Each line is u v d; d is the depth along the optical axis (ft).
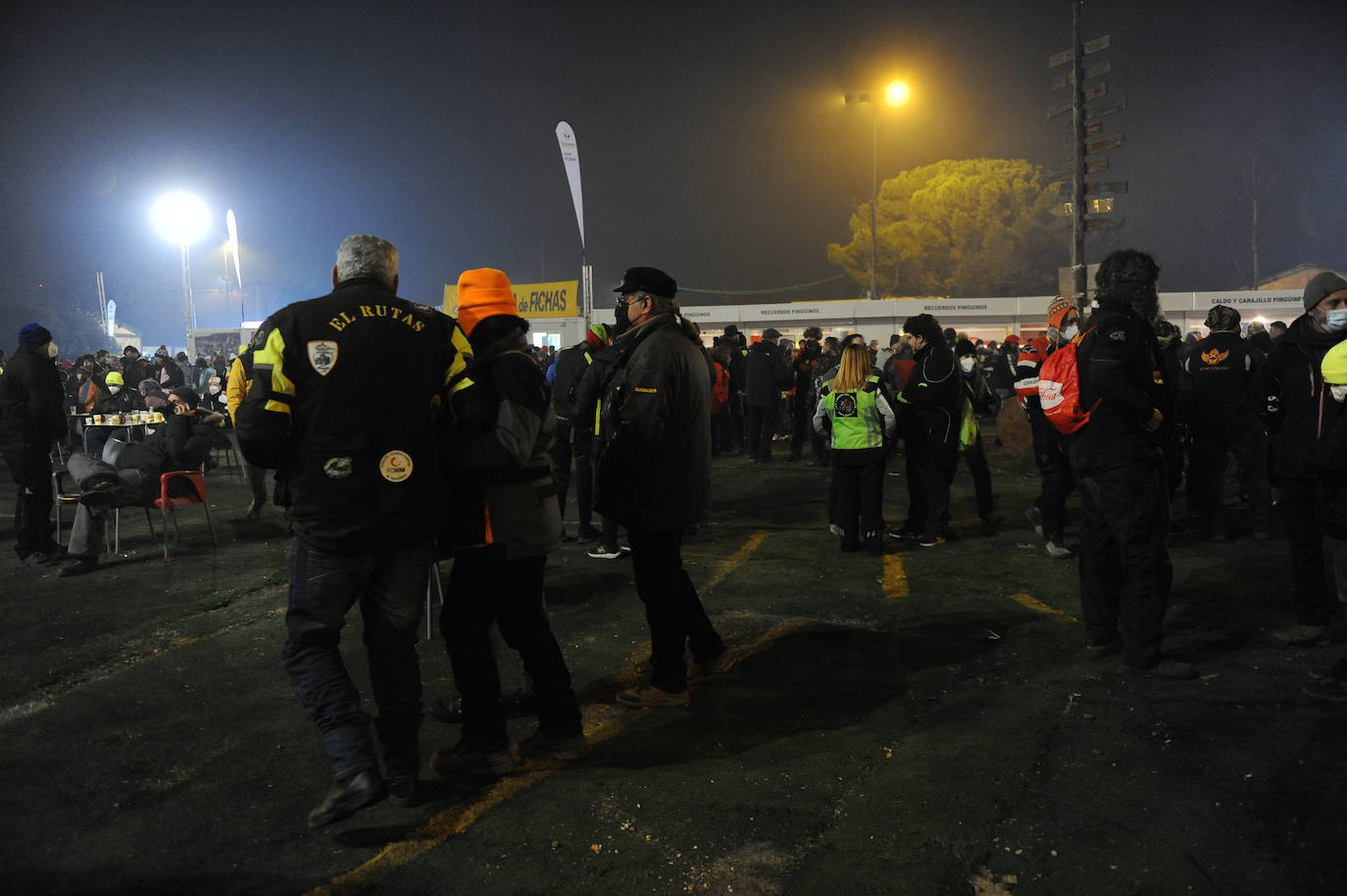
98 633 17.21
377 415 9.20
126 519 29.68
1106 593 14.35
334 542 9.14
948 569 20.80
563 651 15.62
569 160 61.05
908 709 12.64
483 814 9.99
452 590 10.77
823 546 23.76
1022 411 30.42
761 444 43.32
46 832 9.82
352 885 8.67
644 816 9.84
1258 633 15.40
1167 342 23.25
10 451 22.77
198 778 11.07
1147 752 10.95
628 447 11.93
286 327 9.01
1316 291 13.21
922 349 23.25
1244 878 8.36
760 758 11.19
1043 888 8.34
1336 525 12.88
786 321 97.86
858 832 9.37
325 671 9.54
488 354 10.16
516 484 10.39
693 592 13.88
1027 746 11.24
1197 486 24.99
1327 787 9.91
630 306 12.57
